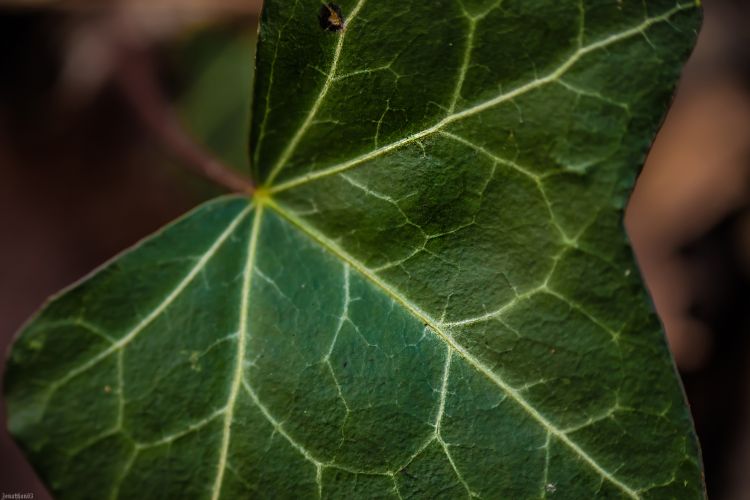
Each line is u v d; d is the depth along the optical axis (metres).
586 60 0.11
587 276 0.11
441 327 0.12
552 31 0.11
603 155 0.11
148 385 0.12
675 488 0.11
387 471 0.12
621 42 0.11
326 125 0.12
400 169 0.12
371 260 0.12
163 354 0.12
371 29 0.11
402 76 0.12
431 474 0.12
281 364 0.12
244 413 0.12
